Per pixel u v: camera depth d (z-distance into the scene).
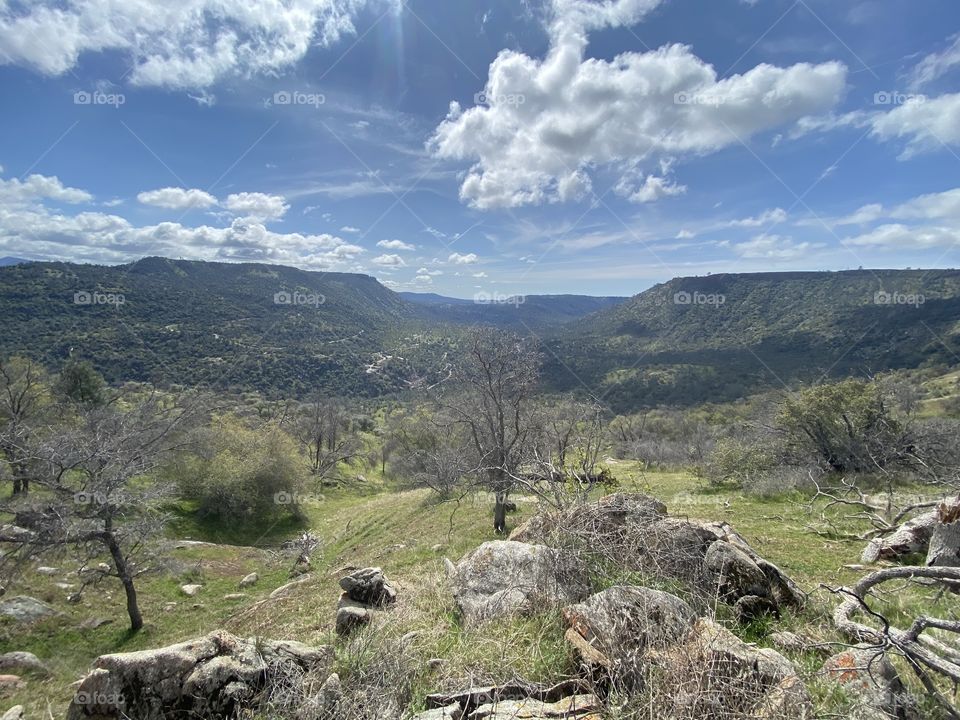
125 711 3.39
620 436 42.94
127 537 12.84
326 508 31.62
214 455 25.84
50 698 8.48
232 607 13.65
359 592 6.53
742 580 4.57
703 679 2.89
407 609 5.45
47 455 12.47
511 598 4.62
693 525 5.48
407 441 37.59
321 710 3.19
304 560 16.73
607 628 3.57
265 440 29.12
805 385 20.36
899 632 3.43
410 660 3.86
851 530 8.96
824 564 6.82
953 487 9.82
